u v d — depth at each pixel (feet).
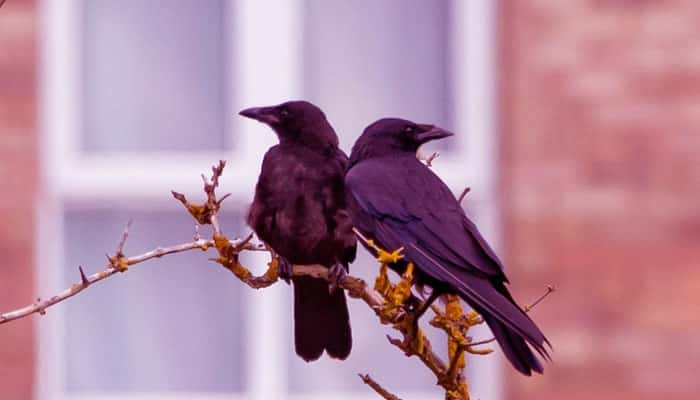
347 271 32.65
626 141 42.73
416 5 45.52
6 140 43.73
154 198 45.21
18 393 43.50
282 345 44.86
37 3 43.93
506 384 42.63
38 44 43.96
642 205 42.57
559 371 42.34
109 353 45.16
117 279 45.16
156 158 45.62
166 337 45.32
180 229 45.24
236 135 45.47
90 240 44.91
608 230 42.63
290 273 31.45
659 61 42.73
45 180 44.47
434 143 44.37
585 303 42.50
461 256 29.81
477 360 42.86
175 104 45.85
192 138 45.83
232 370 45.39
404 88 45.55
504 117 43.24
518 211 42.86
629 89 42.73
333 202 32.01
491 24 43.62
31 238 43.62
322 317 32.35
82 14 45.60
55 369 44.32
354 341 44.91
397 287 27.40
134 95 45.83
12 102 43.78
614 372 42.34
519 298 42.65
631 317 42.42
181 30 46.01
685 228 42.47
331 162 32.32
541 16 43.09
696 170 42.55
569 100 42.88
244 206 45.01
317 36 45.68
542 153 42.93
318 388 44.93
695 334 42.32
